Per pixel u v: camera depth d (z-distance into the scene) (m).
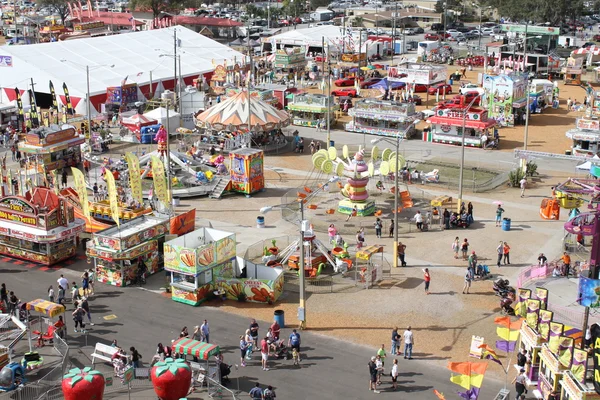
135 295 52.66
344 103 112.69
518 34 145.62
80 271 56.84
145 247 55.06
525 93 106.00
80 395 36.81
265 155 89.94
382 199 72.50
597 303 36.53
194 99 106.06
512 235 63.12
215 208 70.62
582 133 84.75
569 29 190.75
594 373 35.19
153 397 40.31
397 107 96.56
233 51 137.38
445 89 122.25
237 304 51.25
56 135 80.75
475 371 36.44
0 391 40.47
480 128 91.00
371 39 163.62
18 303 48.72
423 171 81.75
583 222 44.78
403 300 51.22
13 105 102.31
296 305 50.81
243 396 39.78
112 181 54.22
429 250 60.00
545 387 38.88
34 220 57.25
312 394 40.06
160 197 61.12
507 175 78.88
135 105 107.75
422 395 39.88
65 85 100.19
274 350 44.00
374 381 40.19
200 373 40.91
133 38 131.00
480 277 54.50
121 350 43.16
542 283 49.91
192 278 51.62
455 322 48.09
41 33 176.00
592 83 132.38
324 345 45.41
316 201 72.50
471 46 160.50
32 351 44.72
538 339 40.41
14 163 85.31
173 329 47.56
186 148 90.31
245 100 92.56
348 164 69.00
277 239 62.19
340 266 55.38
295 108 104.00
